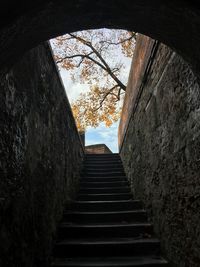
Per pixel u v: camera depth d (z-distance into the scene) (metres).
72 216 4.84
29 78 2.85
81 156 8.41
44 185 3.37
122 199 6.23
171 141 3.23
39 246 2.99
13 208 2.21
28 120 2.76
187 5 1.62
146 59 4.27
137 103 5.61
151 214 4.56
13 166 2.26
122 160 8.99
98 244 3.88
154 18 1.96
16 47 1.79
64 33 2.13
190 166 2.60
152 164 4.37
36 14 1.62
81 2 1.72
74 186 6.24
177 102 2.94
